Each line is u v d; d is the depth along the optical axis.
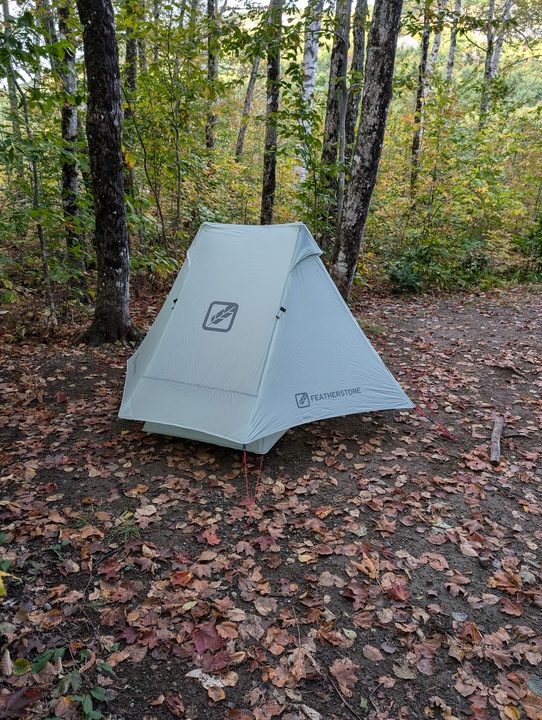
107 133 5.34
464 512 3.29
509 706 2.04
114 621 2.39
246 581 2.66
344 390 4.06
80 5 4.98
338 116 8.24
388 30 5.19
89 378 5.22
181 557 2.83
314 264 4.25
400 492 3.47
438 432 4.34
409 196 10.95
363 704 2.05
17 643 2.24
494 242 11.33
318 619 2.44
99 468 3.69
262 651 2.27
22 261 8.00
